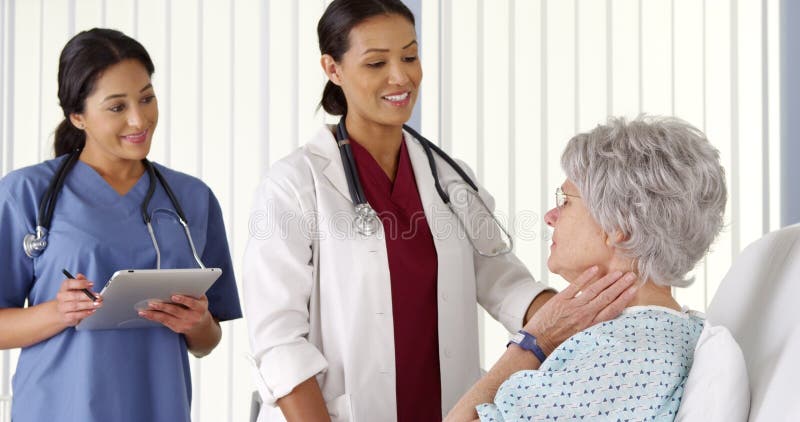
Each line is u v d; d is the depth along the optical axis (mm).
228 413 3109
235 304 2295
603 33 3158
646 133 1354
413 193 1868
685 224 1330
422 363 1798
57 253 1992
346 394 1714
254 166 3139
